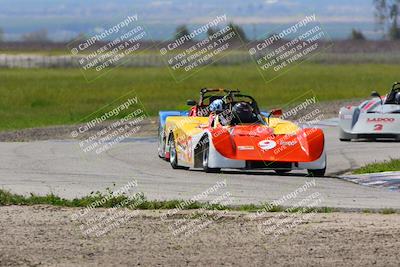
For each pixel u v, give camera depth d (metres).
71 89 159.00
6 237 30.83
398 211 35.59
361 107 72.44
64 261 27.47
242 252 28.62
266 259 27.67
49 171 51.47
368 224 32.78
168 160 58.84
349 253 28.33
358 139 73.62
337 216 34.47
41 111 109.56
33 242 30.11
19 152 63.25
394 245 29.36
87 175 49.44
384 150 64.25
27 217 34.59
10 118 99.75
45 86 169.75
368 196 40.47
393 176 47.12
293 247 29.23
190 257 28.00
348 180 47.22
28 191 42.31
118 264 27.11
